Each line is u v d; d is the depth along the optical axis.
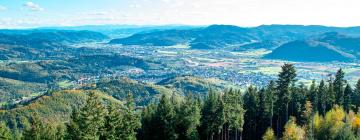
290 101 132.00
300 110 125.50
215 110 104.19
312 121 114.75
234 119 108.81
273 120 130.12
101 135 83.25
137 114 89.94
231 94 111.06
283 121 128.75
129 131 87.31
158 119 102.00
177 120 102.50
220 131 109.25
